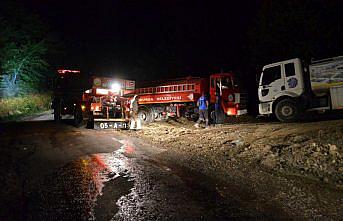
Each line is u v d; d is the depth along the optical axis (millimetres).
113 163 8789
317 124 12070
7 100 32469
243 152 9641
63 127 18125
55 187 6727
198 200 5887
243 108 17922
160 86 19875
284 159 8445
